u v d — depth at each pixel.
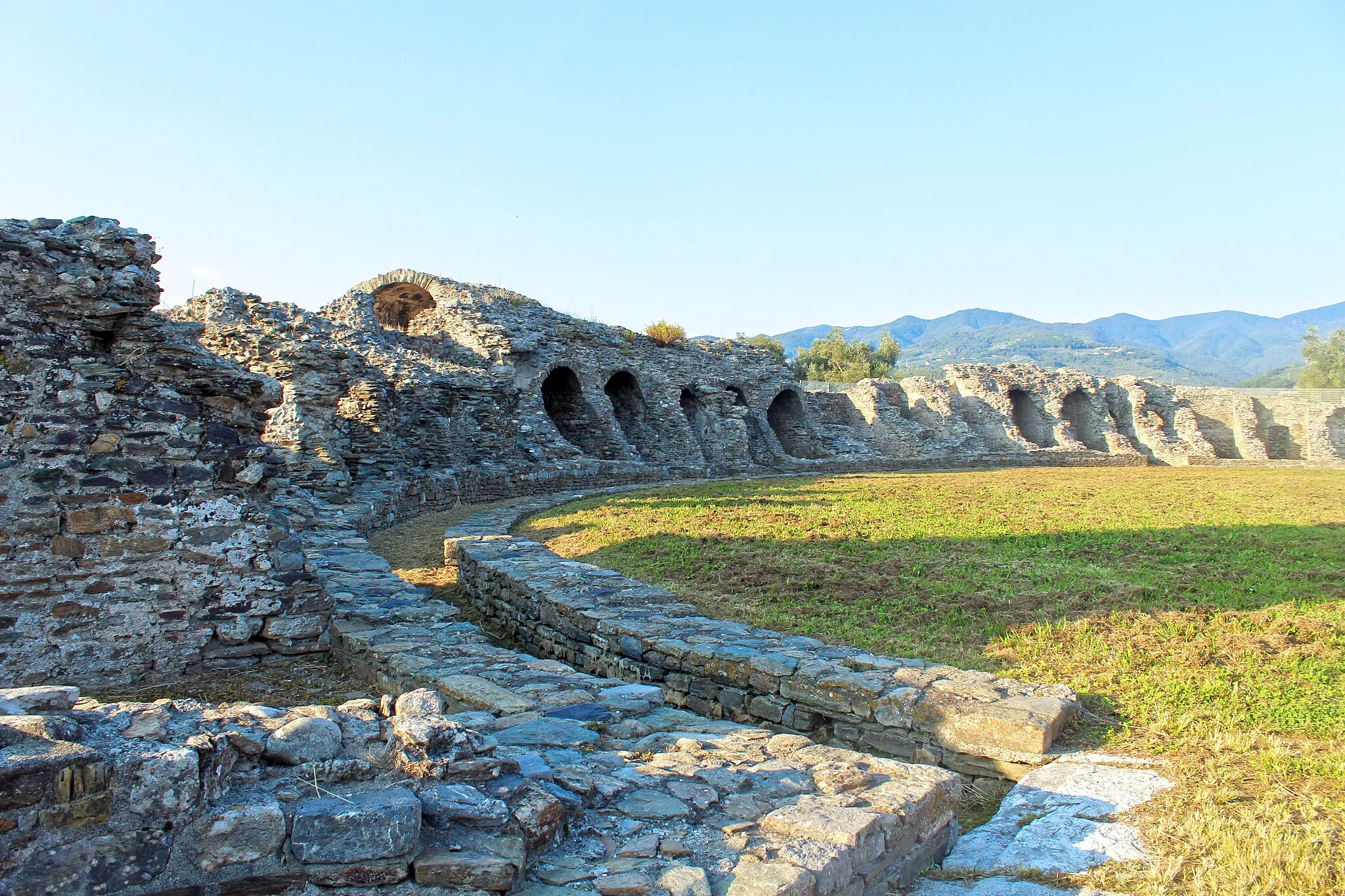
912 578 10.44
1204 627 8.08
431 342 28.88
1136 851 4.04
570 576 9.74
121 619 6.51
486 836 3.35
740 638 7.26
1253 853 3.84
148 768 2.92
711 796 4.09
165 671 6.66
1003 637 7.91
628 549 13.20
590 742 4.84
